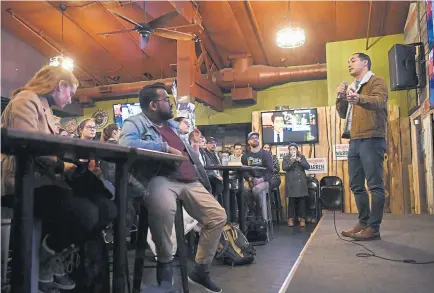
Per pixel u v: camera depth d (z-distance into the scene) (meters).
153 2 5.97
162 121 2.23
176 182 2.08
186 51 7.61
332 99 7.94
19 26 7.82
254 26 7.70
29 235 1.14
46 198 1.33
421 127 5.82
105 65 9.52
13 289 1.11
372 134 2.86
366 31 7.59
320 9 7.10
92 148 1.22
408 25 6.88
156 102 2.17
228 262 3.57
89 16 7.58
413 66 5.45
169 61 9.27
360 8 6.86
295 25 7.53
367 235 2.95
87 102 10.47
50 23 7.84
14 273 1.12
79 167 1.70
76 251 1.48
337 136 7.20
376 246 2.72
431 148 5.16
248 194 5.33
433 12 4.69
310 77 8.89
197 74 7.93
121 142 2.02
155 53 8.96
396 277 1.94
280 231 5.91
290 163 6.65
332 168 7.17
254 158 5.26
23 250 1.13
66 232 1.38
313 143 7.36
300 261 2.32
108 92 10.07
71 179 1.54
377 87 2.88
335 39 8.05
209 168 3.74
